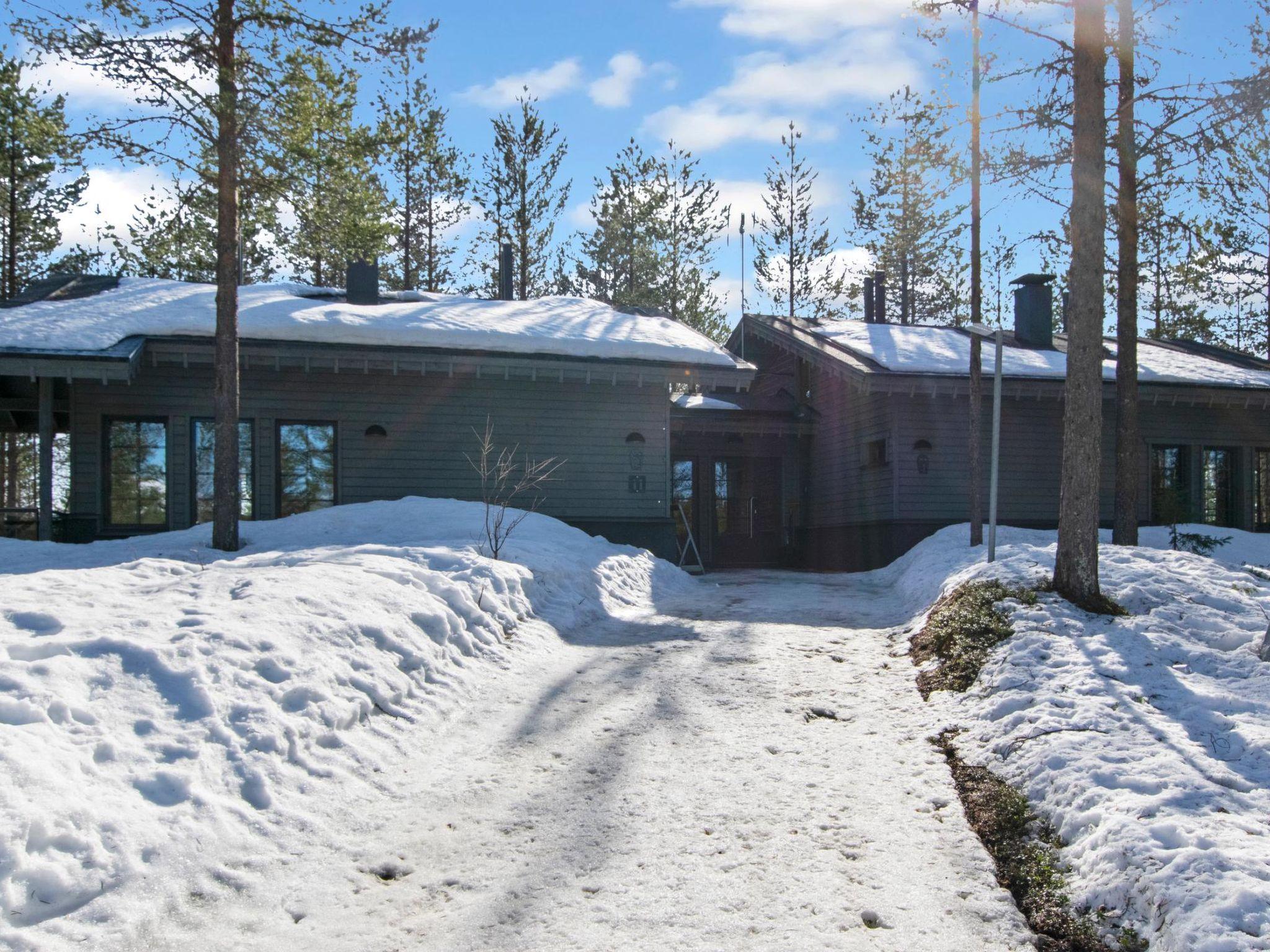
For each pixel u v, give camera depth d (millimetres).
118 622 5855
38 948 3350
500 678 7379
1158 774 5012
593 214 36094
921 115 11453
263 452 15016
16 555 10297
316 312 15570
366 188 12570
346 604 7141
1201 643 7492
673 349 16438
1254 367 21750
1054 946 3934
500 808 5031
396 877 4289
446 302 18875
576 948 3717
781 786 5406
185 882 3926
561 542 12680
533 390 16219
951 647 7875
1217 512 19938
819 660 8328
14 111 19281
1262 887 3811
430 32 11102
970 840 4820
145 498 14570
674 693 7164
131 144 10859
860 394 19391
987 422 18484
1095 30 8562
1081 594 8328
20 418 17641
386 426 15555
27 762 4062
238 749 4898
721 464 21578
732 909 4055
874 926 3975
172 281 18203
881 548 18344
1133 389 12750
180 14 10594
